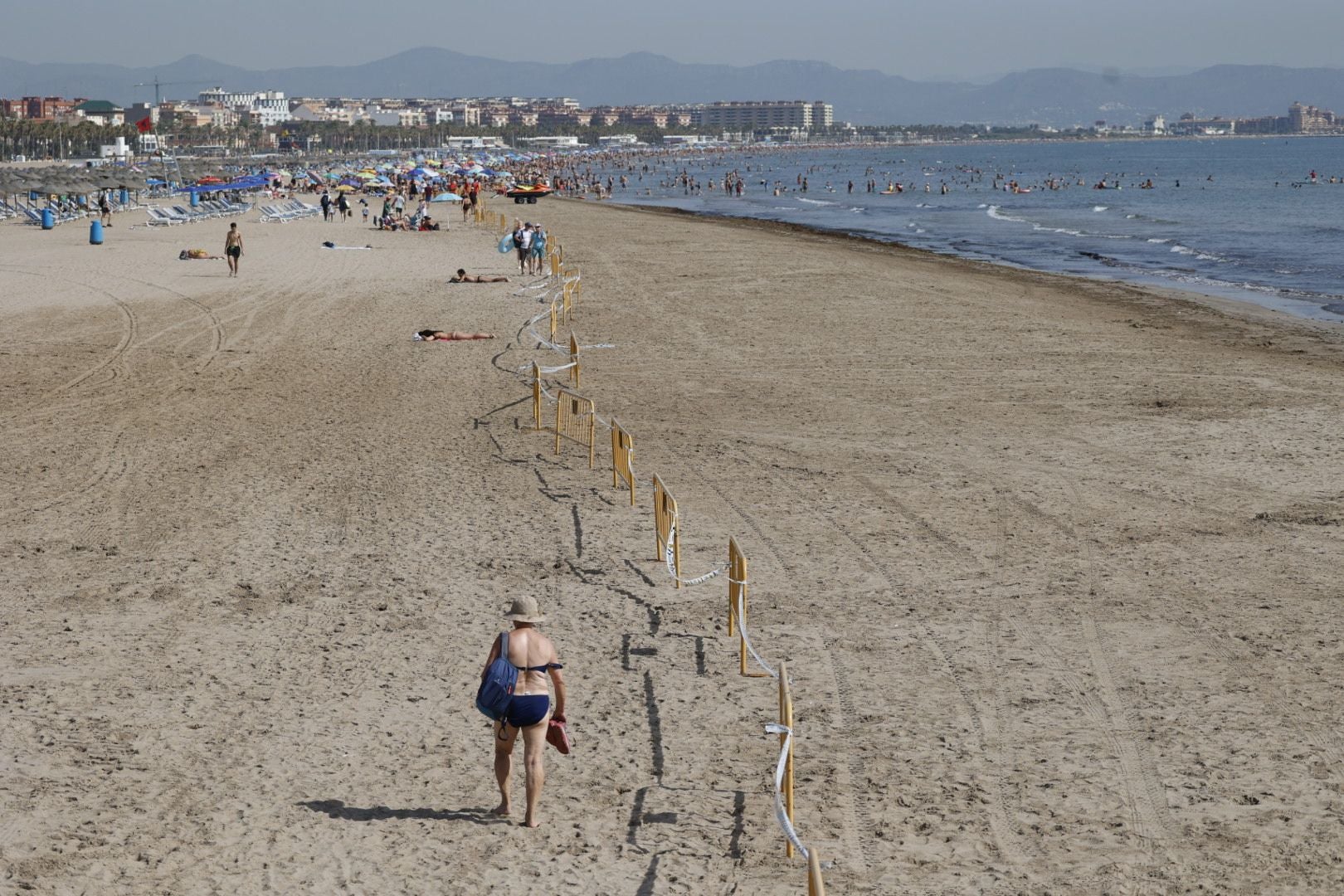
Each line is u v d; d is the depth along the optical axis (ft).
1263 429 64.75
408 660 36.01
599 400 72.59
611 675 35.01
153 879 24.57
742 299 115.96
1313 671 34.81
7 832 26.35
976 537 47.24
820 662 35.81
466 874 24.90
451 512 50.88
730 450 60.90
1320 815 27.09
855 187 495.82
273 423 66.95
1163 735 31.07
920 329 98.37
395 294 117.08
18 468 58.39
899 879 24.66
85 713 32.42
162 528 48.85
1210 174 559.79
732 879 24.79
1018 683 34.30
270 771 29.30
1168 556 44.88
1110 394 73.97
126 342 92.02
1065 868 25.05
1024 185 473.26
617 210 298.15
